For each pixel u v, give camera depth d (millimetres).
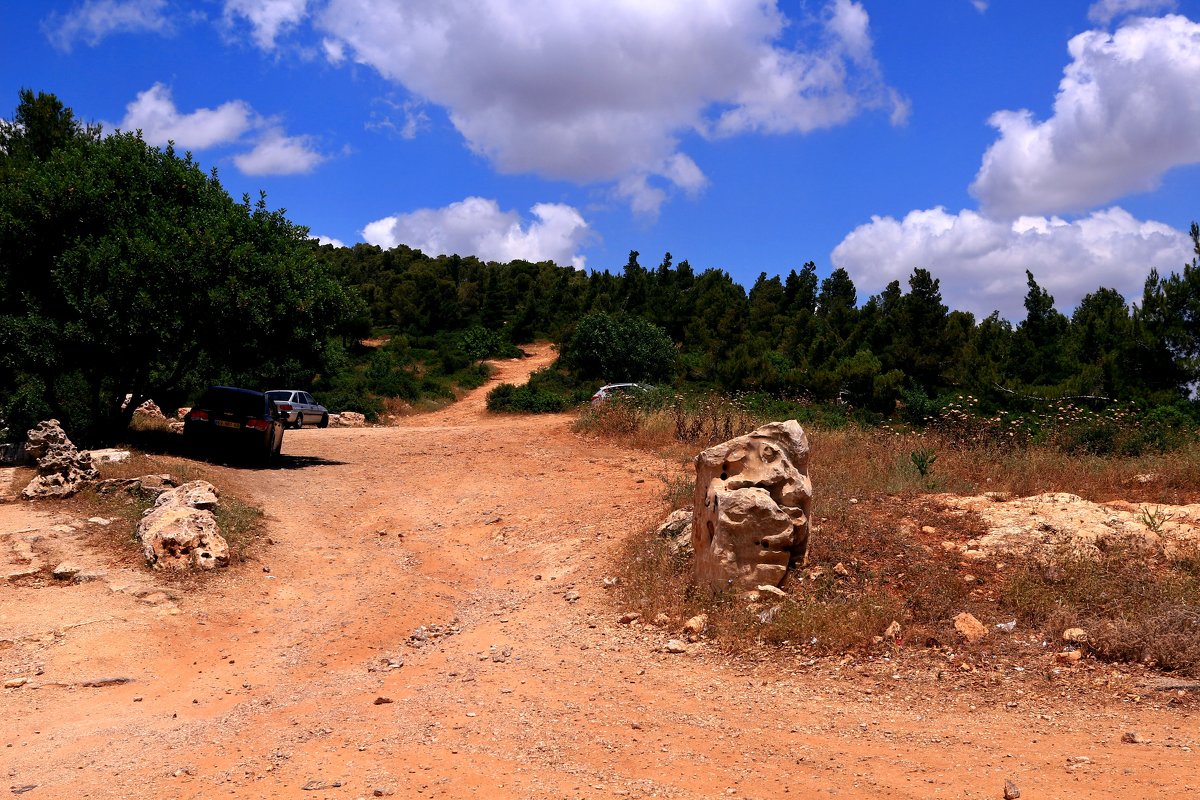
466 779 4855
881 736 5379
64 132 26453
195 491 12430
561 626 8445
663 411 23609
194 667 7918
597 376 52531
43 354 17750
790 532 8234
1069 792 4258
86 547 10945
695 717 5871
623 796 4543
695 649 7445
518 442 23219
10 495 12953
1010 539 8789
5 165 22750
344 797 4688
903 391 33031
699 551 8875
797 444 8797
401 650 8266
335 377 48406
